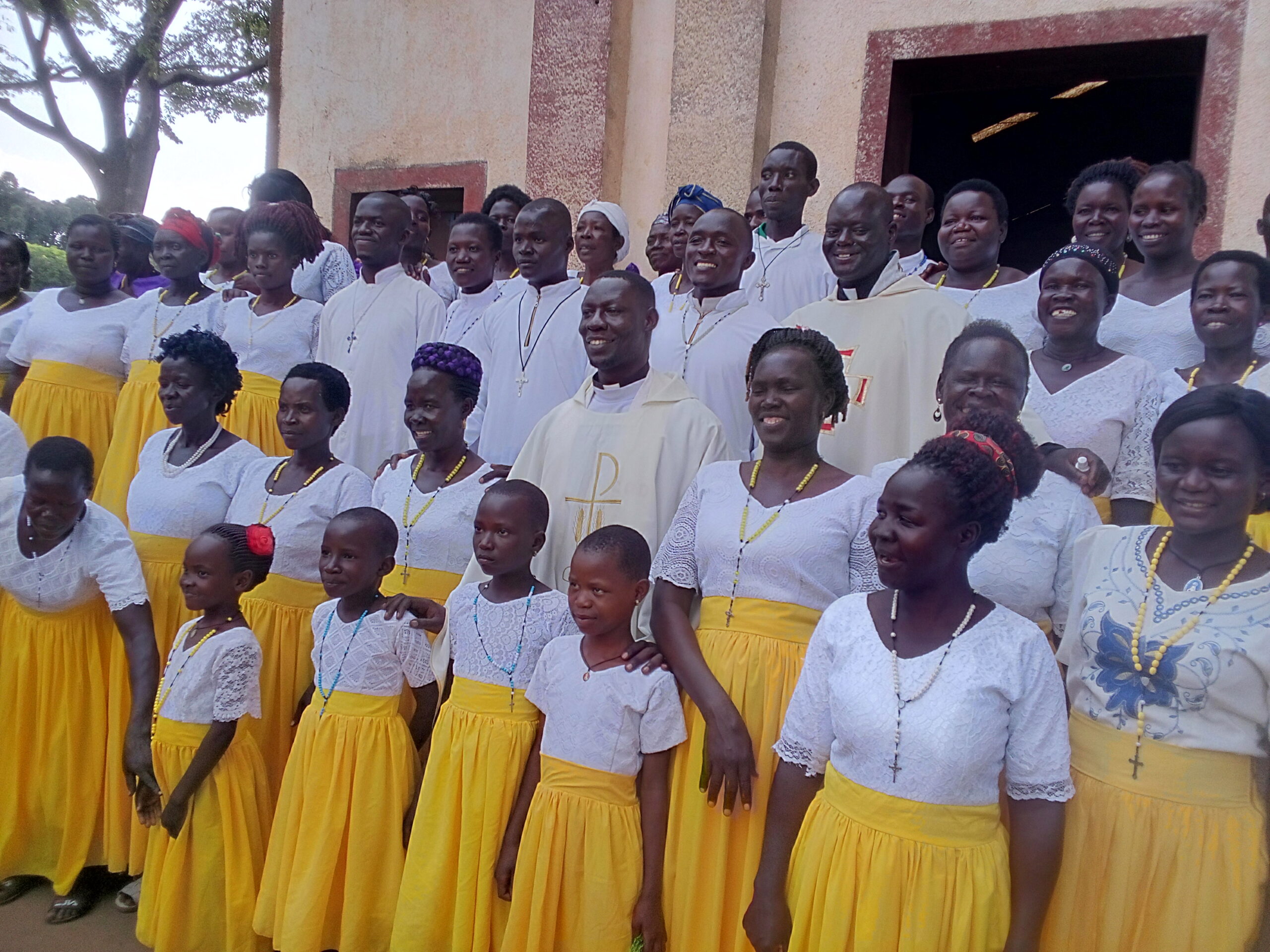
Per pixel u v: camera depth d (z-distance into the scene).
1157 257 3.72
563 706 2.84
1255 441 2.17
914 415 3.44
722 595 2.78
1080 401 3.17
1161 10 5.23
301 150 8.48
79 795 3.68
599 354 3.31
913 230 4.88
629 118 6.73
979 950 2.17
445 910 2.95
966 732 2.16
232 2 15.73
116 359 5.24
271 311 5.05
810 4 6.13
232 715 3.27
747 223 3.94
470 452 3.78
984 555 2.60
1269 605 2.19
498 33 7.51
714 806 2.71
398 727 3.25
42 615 3.69
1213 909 2.21
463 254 4.98
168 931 3.23
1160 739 2.26
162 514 3.88
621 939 2.74
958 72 6.02
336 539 3.22
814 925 2.29
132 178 15.80
